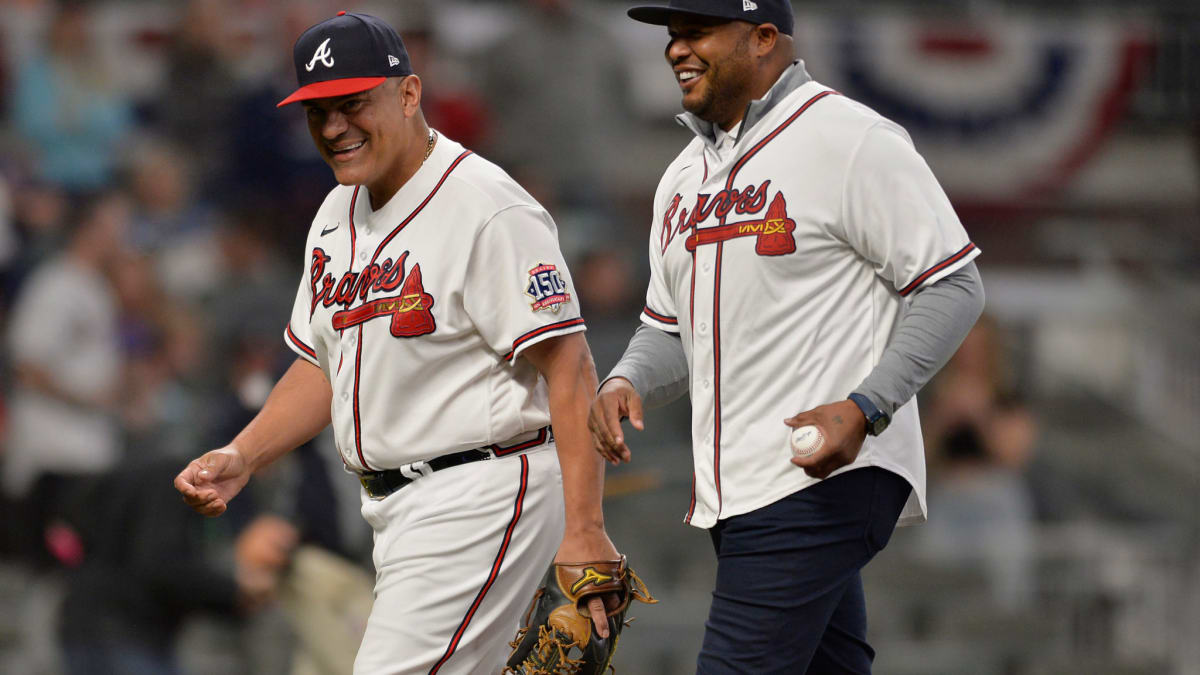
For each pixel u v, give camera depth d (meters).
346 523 20.88
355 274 12.46
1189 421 44.09
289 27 35.53
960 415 33.16
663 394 12.47
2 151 34.84
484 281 12.11
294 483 20.70
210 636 26.27
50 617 25.95
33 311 30.34
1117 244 45.78
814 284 11.28
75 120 35.25
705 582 32.28
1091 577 32.97
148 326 31.12
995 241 45.25
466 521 12.28
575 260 32.66
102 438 30.00
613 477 32.06
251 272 32.00
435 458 12.38
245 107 34.03
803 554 11.38
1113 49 43.66
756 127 11.52
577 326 12.26
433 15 36.78
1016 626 32.22
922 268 10.88
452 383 12.28
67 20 35.94
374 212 12.55
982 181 43.97
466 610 12.37
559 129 35.59
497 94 35.50
